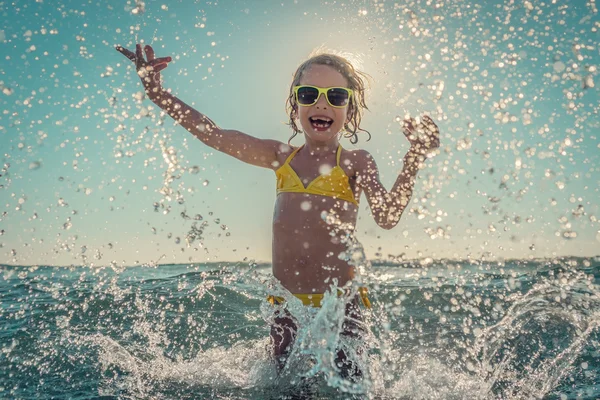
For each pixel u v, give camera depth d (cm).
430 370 226
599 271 319
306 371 219
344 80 273
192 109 277
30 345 257
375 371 225
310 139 264
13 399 194
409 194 238
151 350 259
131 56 270
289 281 249
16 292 369
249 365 239
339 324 213
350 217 256
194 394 202
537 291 297
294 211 254
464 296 296
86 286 390
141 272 454
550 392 200
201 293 376
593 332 256
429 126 233
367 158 262
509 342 253
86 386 208
